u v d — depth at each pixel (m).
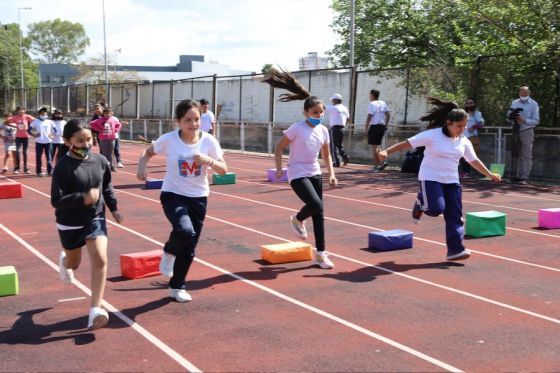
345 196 13.57
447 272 7.38
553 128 15.82
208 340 5.23
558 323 5.67
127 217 11.17
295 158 7.41
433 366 4.71
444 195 7.77
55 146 18.33
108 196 5.72
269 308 6.07
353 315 5.86
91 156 5.56
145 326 5.56
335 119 19.95
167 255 6.15
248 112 28.36
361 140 21.64
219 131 29.95
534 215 11.20
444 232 9.74
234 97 29.23
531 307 6.12
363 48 31.17
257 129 27.45
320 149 7.66
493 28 19.81
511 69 17.28
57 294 6.54
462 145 7.73
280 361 4.80
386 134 20.39
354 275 7.25
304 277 7.16
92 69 72.94
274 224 10.48
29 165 22.19
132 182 16.55
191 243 6.15
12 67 71.38
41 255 8.35
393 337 5.30
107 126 18.75
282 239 9.29
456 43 27.73
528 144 15.54
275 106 26.39
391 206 12.23
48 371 4.63
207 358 4.86
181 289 6.25
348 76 22.34
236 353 4.96
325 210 11.85
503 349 5.05
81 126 5.46
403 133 19.84
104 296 6.43
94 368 4.68
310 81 24.20
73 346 5.11
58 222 5.50
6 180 17.05
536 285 6.87
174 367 4.70
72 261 5.83
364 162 21.52
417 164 17.77
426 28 28.70
